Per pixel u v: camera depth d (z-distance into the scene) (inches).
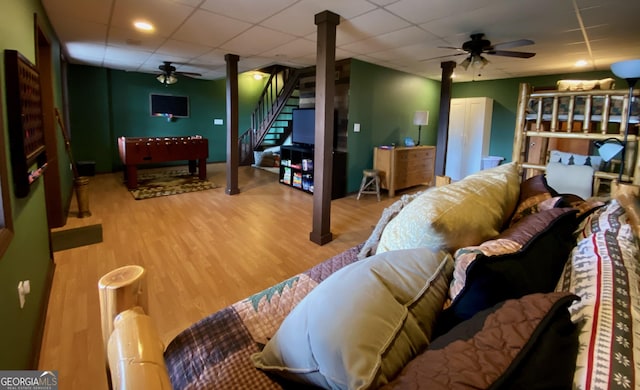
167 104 315.3
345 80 208.5
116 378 23.4
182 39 164.1
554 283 39.4
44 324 78.7
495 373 20.9
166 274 105.5
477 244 46.9
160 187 227.5
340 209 188.1
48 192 141.0
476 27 132.6
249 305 49.7
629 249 40.8
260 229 149.5
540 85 243.0
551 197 62.3
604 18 119.0
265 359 36.7
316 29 141.6
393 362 27.5
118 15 128.9
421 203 48.7
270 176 280.5
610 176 86.5
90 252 120.0
